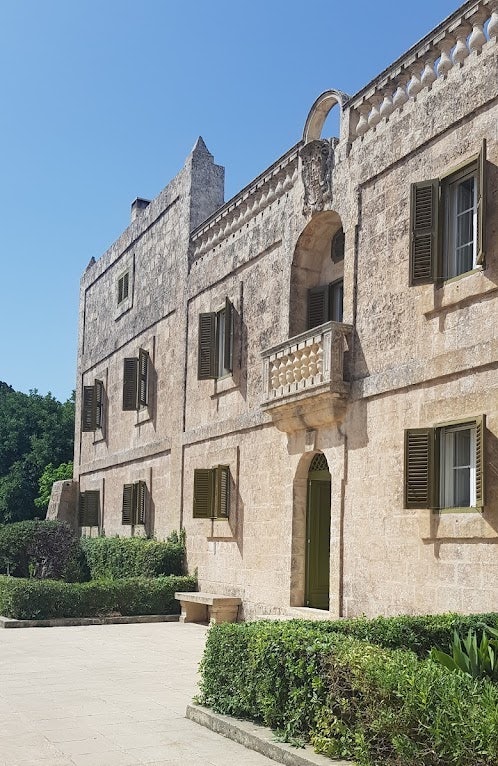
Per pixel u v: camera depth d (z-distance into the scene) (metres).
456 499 12.49
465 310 12.42
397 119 14.55
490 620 10.36
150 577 22.55
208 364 21.38
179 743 8.48
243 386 19.83
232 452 20.02
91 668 13.27
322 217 17.00
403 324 13.84
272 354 17.17
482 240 11.80
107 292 33.25
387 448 13.94
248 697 8.95
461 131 12.92
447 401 12.57
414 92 14.22
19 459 49.25
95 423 32.47
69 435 49.25
